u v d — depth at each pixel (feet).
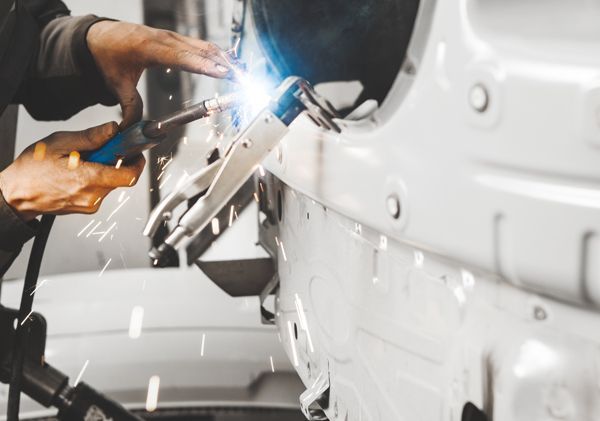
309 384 4.37
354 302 3.45
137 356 7.09
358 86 4.51
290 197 4.35
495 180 2.30
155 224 3.42
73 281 8.21
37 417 6.73
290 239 4.48
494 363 2.45
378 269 3.17
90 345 7.19
